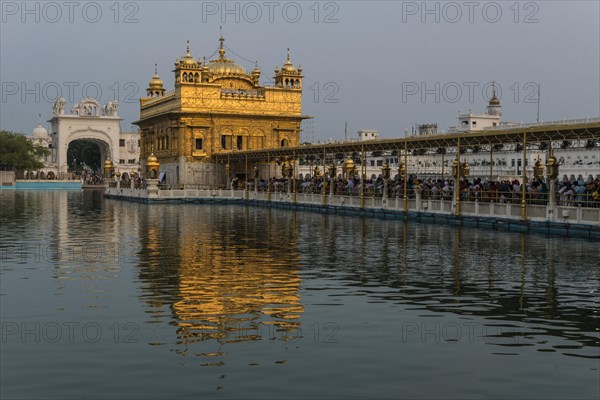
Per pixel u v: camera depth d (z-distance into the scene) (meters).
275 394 9.62
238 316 14.05
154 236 30.22
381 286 17.33
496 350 11.66
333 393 9.66
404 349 11.71
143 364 10.91
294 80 74.12
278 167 74.19
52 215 45.41
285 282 17.94
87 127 136.88
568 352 11.53
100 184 127.06
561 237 29.11
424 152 46.34
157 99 77.56
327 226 35.62
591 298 15.74
